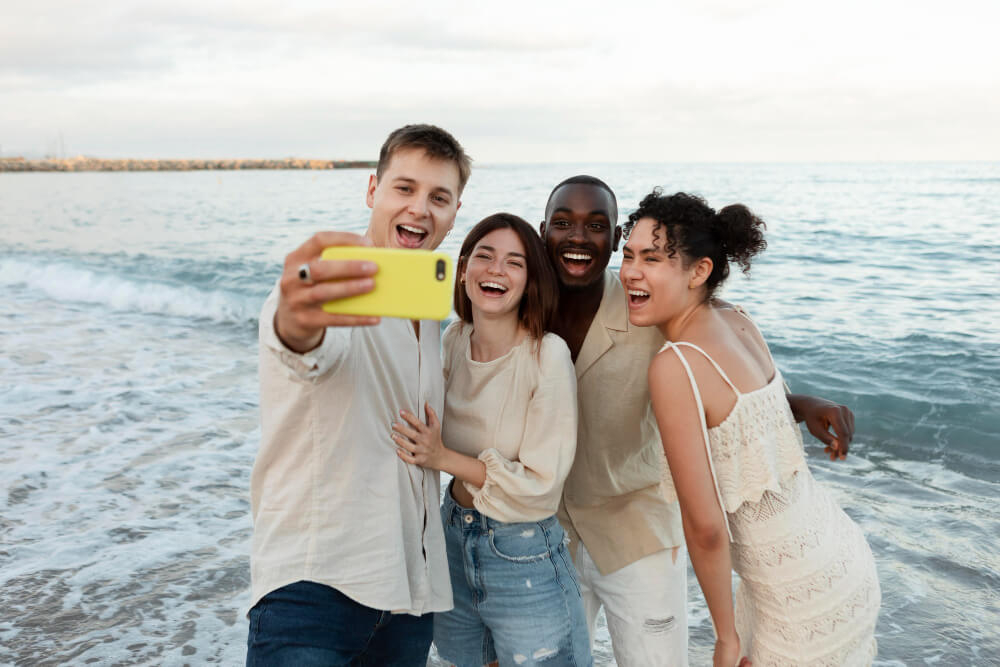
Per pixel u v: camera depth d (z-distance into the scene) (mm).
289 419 1909
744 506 2289
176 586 3898
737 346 2307
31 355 8422
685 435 2180
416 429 2152
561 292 2762
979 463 5730
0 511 4684
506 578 2486
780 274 13992
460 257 2584
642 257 2281
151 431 6066
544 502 2447
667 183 49625
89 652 3361
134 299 12047
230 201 39219
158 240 21844
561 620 2508
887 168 83438
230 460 5492
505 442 2465
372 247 1400
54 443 5777
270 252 18469
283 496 1947
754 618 2441
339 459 1920
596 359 2713
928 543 4414
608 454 2775
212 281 14055
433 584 2180
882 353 8469
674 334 2396
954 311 10383
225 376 7680
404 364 2145
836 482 5410
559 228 2686
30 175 112000
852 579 2311
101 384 7305
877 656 3428
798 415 2734
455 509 2592
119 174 113812
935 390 7160
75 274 14055
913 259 15227
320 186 55812
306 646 1885
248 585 3908
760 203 31422
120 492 4969
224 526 4527
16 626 3555
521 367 2463
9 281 14469
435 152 2207
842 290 12312
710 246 2254
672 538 2828
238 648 3391
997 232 18984
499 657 2590
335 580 1914
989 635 3531
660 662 2836
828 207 28578
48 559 4137
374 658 2152
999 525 4621
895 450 6094
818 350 8734
